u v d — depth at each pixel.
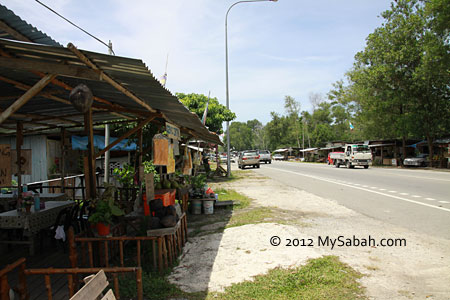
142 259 5.51
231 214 9.76
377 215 8.91
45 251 6.23
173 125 7.54
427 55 25.81
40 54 3.31
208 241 6.83
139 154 7.73
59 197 8.05
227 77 26.11
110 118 7.81
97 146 13.42
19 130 6.95
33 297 4.23
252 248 6.23
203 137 11.91
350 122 47.00
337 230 7.41
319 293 4.25
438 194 12.24
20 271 3.27
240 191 15.22
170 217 5.24
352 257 5.60
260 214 9.50
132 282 4.48
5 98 5.07
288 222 8.34
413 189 13.84
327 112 79.00
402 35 30.12
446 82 27.94
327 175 23.17
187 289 4.47
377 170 27.23
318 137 69.25
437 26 24.88
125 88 4.53
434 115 29.73
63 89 4.77
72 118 7.54
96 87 4.76
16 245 6.64
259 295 4.23
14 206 7.66
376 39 31.12
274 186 17.12
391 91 31.31
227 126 25.39
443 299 4.04
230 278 4.82
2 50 3.26
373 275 4.80
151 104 5.70
